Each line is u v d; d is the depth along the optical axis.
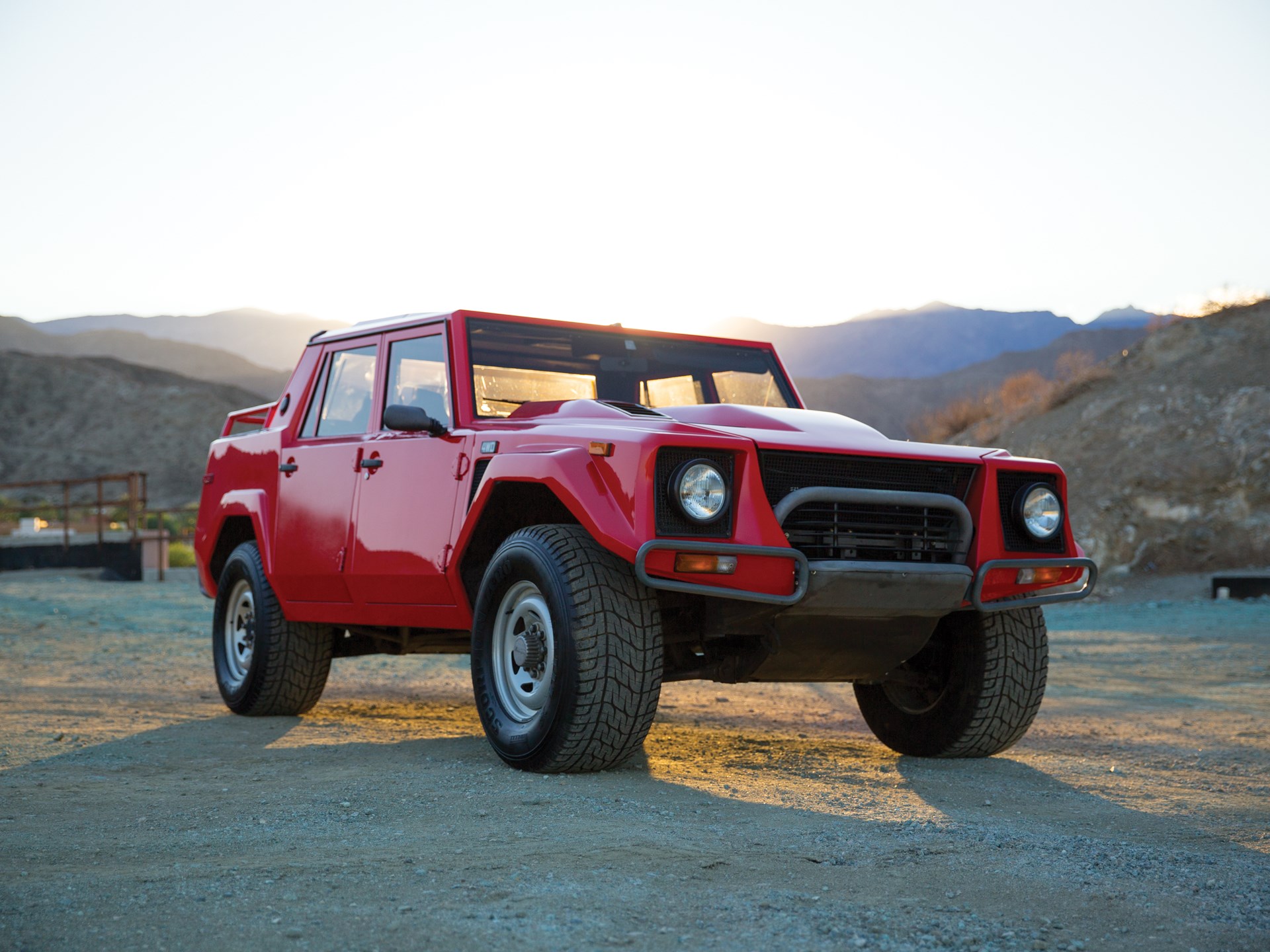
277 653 5.98
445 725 5.84
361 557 5.32
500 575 4.45
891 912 2.62
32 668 8.27
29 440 111.12
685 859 3.01
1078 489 23.67
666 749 5.04
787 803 3.85
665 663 4.96
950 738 4.98
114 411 116.50
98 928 2.40
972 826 3.54
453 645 5.93
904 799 4.04
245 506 6.23
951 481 4.57
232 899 2.61
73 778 4.18
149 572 22.91
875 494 4.28
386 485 5.24
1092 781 4.54
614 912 2.55
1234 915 2.69
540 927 2.43
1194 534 21.58
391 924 2.43
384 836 3.23
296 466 5.91
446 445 4.95
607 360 5.51
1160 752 5.36
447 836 3.23
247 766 4.49
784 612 4.23
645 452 4.02
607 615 4.09
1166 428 24.23
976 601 4.45
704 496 4.03
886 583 4.20
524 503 4.76
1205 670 9.70
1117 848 3.31
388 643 6.22
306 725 5.78
